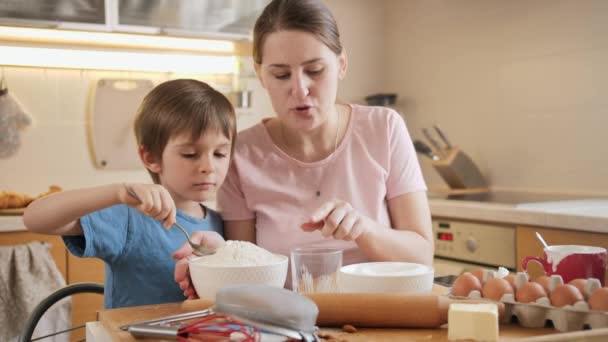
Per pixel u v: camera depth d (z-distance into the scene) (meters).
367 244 1.14
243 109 3.14
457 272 2.36
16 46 2.75
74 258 2.41
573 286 0.83
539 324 0.83
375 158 1.35
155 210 0.93
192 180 1.18
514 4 2.82
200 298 0.94
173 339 0.75
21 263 2.27
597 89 2.48
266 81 1.19
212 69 3.16
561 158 2.63
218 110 1.19
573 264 0.96
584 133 2.54
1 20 2.42
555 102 2.65
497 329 0.76
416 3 3.35
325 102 1.18
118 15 2.60
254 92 3.28
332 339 0.78
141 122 1.23
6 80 2.79
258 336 0.72
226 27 2.80
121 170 3.02
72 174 2.93
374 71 3.55
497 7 2.90
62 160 2.91
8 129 2.79
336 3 3.41
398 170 1.36
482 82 2.99
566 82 2.60
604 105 2.46
